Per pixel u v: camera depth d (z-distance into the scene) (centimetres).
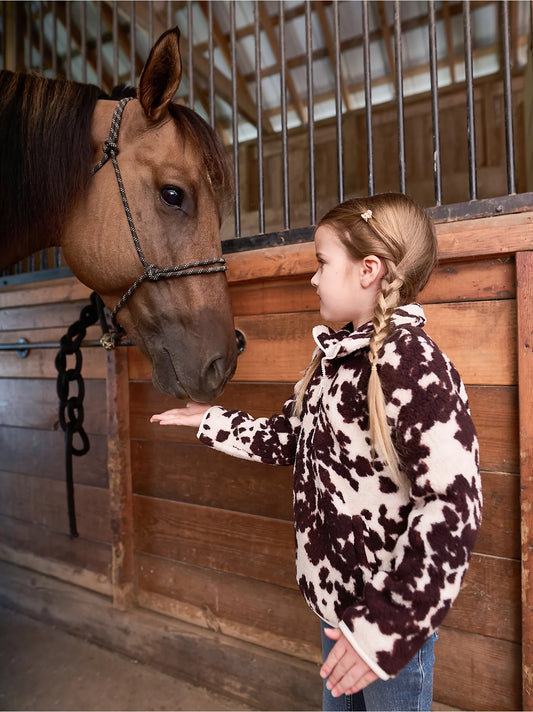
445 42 307
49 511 174
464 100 330
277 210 363
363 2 113
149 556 148
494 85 324
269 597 125
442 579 48
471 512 50
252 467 126
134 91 106
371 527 59
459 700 100
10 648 150
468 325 98
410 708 62
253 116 366
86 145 92
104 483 159
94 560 162
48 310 166
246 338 126
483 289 96
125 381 148
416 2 275
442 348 100
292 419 81
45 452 174
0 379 186
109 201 92
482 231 92
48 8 239
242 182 382
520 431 90
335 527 61
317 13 274
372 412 54
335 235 66
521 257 89
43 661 143
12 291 174
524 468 90
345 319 68
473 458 52
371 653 47
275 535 123
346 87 344
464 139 330
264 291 123
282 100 124
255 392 126
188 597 140
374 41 305
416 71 330
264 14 272
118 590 148
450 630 101
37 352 171
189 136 93
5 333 182
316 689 115
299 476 69
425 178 340
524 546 90
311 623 119
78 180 92
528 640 89
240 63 314
